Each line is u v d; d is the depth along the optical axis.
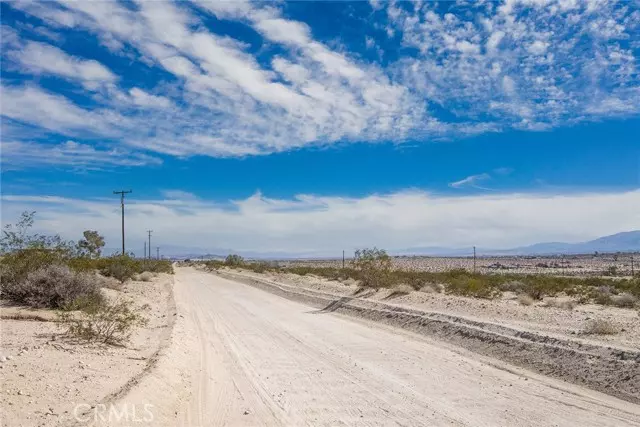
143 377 9.66
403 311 22.66
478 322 17.91
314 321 22.72
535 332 15.46
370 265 34.84
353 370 12.88
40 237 20.91
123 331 13.95
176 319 20.16
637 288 31.08
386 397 10.42
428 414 9.31
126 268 40.62
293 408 9.59
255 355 14.73
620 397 10.48
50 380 8.50
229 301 32.53
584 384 11.45
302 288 40.69
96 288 19.94
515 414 9.36
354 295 32.16
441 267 107.38
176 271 92.69
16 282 18.75
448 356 14.78
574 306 25.92
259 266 78.88
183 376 11.53
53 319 15.62
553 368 12.70
